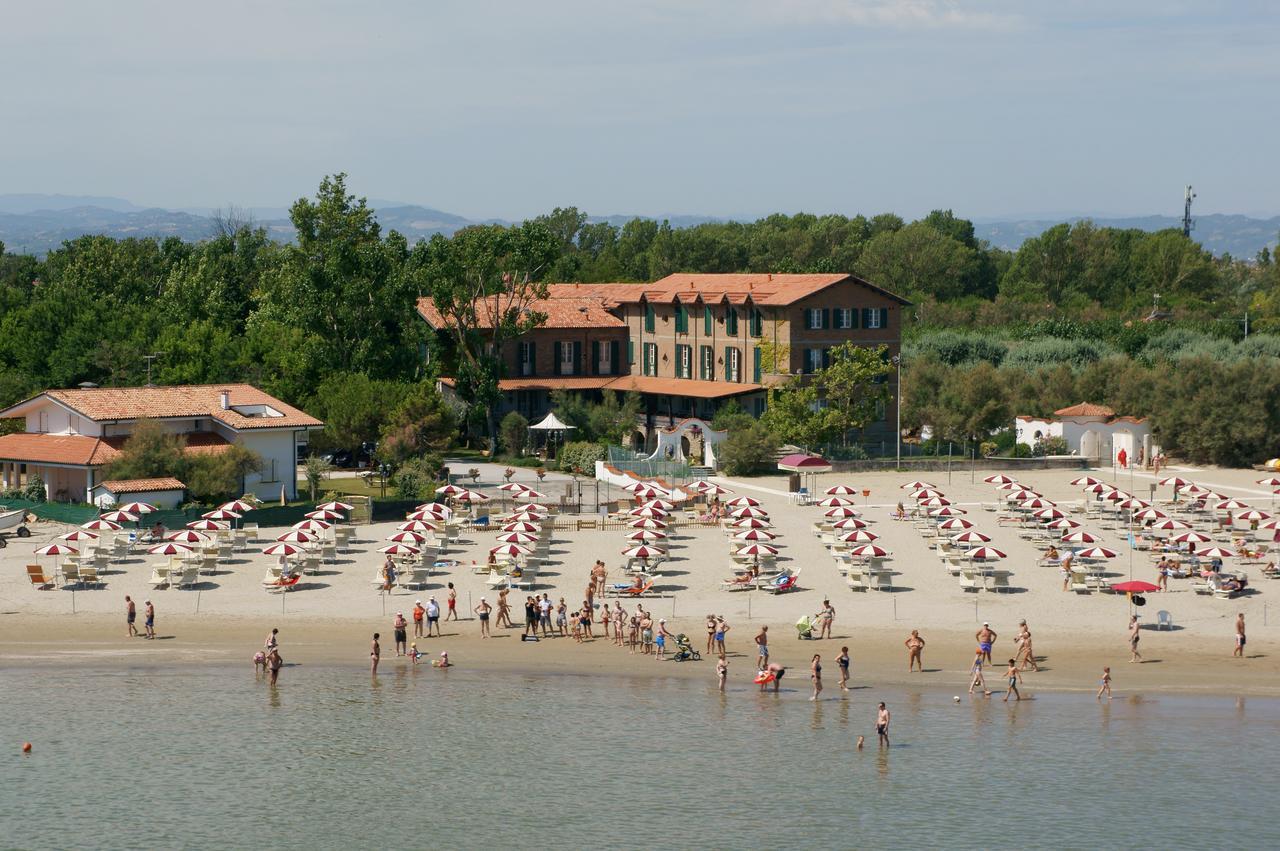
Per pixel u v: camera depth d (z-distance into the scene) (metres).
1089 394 149.62
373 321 139.25
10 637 74.69
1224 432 135.00
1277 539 92.38
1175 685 67.94
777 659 71.81
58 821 54.69
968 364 185.38
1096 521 106.12
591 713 65.50
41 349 146.75
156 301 176.00
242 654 73.00
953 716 64.62
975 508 111.06
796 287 139.75
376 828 54.16
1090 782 57.72
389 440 119.88
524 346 150.75
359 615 78.88
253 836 53.41
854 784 58.00
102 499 100.00
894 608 79.19
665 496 107.50
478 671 71.00
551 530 98.38
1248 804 55.75
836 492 109.62
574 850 52.19
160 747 61.78
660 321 151.50
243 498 106.12
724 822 54.53
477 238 138.75
